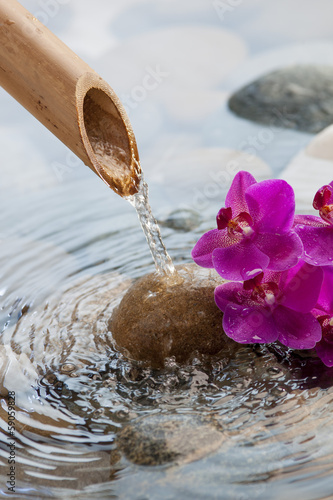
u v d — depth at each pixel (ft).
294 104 5.33
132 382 3.09
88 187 4.33
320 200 3.05
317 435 2.89
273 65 6.31
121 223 3.93
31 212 4.11
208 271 3.22
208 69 6.41
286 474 2.81
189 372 3.10
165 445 2.87
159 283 3.19
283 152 4.74
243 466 2.83
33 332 3.30
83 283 3.52
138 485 2.81
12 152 5.09
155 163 4.80
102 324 3.30
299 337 3.05
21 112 6.01
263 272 3.06
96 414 3.01
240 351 3.14
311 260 3.02
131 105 5.89
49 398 3.06
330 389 3.01
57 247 3.78
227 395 3.02
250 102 5.50
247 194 3.02
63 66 2.98
